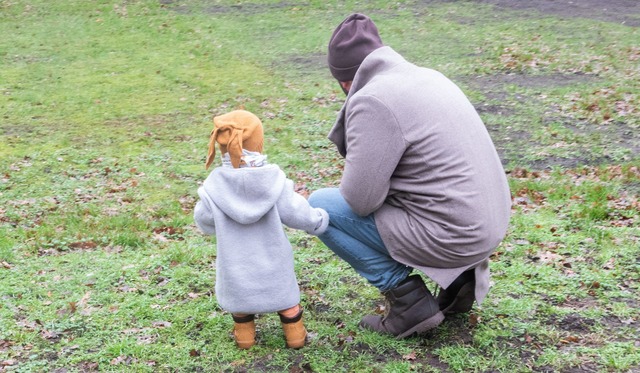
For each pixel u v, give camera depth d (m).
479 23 16.47
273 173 3.45
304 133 9.27
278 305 3.53
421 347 3.61
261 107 10.70
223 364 3.55
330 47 3.59
